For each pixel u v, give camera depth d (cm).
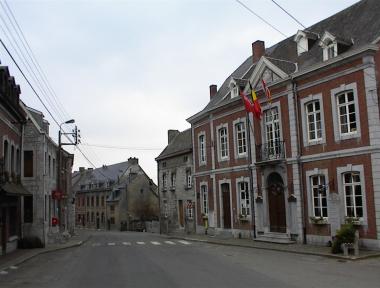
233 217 3017
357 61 2044
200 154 3519
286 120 2486
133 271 1462
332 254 1827
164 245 2739
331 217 2003
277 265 1570
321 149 2252
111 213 7644
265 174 2686
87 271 1493
